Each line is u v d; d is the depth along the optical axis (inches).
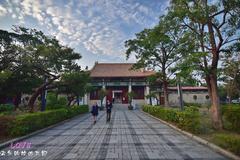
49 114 572.7
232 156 266.1
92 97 1608.0
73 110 863.7
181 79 438.3
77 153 295.7
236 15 418.6
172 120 587.8
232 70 716.0
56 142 370.0
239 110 431.2
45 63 738.2
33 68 759.7
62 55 776.9
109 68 1721.2
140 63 810.8
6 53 746.2
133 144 351.6
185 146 335.9
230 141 289.1
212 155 281.9
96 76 1588.3
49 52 709.9
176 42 661.9
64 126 593.3
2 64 753.0
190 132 435.8
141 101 1646.2
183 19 455.2
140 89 1670.8
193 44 459.2
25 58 712.4
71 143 361.4
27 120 436.1
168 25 493.0
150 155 283.3
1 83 807.7
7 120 409.4
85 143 360.8
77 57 810.2
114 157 275.0
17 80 845.2
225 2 410.6
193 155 282.2
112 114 1039.0
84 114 1080.2
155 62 810.2
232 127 450.6
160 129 521.7
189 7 442.3
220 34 443.8
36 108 888.3
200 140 364.2
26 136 410.3
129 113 1107.9
